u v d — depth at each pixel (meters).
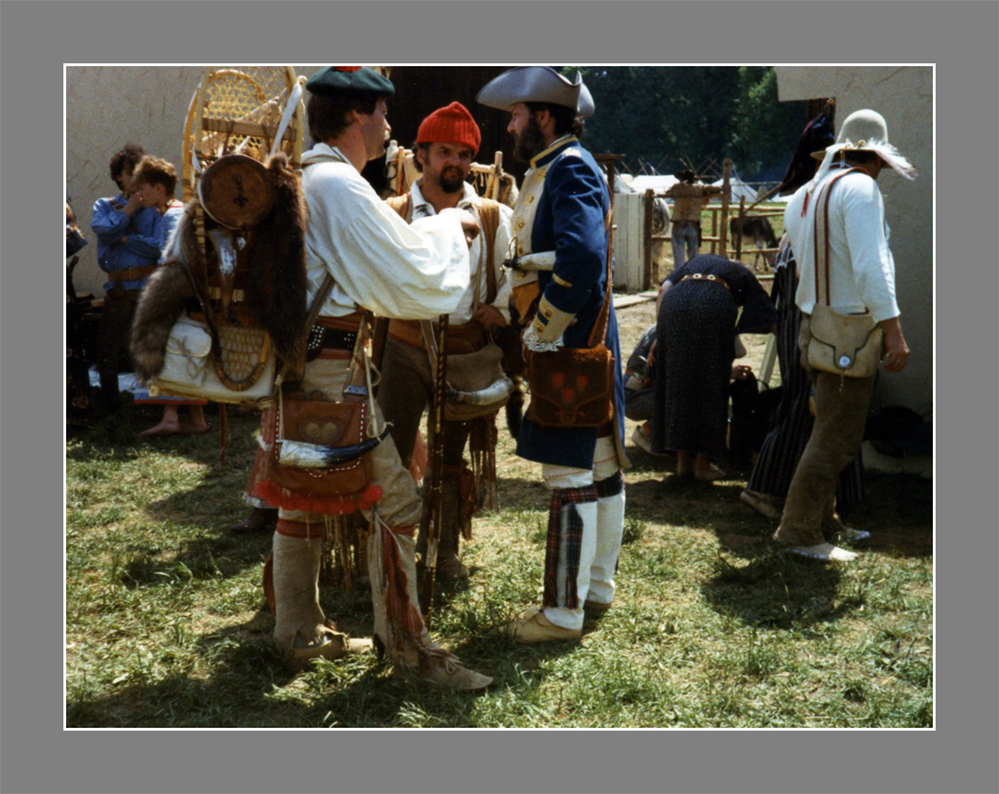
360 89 2.88
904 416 5.43
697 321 5.12
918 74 5.25
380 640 3.06
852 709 2.91
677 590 3.84
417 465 3.90
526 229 3.31
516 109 3.29
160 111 8.55
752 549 4.29
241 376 2.82
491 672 3.15
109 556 4.17
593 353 3.25
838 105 5.48
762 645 3.28
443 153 3.46
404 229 2.82
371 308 2.87
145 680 3.02
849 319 3.96
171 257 2.77
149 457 5.77
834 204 3.93
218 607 3.64
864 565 4.07
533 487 5.33
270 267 2.69
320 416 2.83
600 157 14.06
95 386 7.45
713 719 2.84
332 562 3.80
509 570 4.02
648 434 6.07
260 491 2.92
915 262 5.39
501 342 4.05
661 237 15.17
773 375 7.82
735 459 5.70
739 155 54.19
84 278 8.91
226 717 2.81
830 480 4.13
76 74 8.63
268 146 2.86
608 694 2.93
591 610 3.61
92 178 8.80
